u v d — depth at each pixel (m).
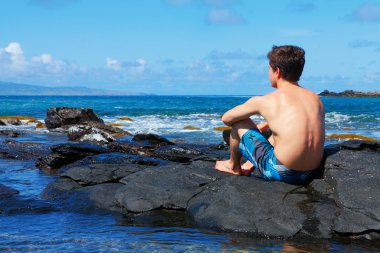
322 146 4.68
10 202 5.47
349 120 27.45
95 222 4.71
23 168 8.41
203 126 22.12
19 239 4.05
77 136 14.59
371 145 6.10
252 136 4.95
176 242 3.94
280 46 4.87
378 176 4.61
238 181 4.97
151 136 12.16
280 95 4.68
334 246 3.84
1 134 16.48
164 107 49.12
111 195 5.43
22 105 54.19
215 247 3.79
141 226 4.53
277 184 4.82
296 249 3.75
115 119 27.78
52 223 4.68
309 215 4.26
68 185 6.12
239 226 4.25
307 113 4.58
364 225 4.01
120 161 8.12
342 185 4.51
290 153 4.55
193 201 4.92
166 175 5.55
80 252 3.64
